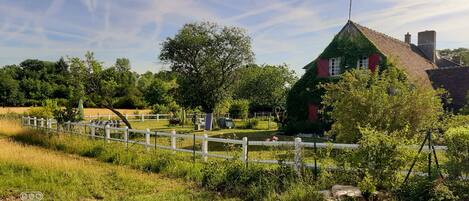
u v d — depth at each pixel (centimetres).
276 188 959
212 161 1252
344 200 828
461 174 832
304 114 2836
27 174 1117
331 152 1153
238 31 3641
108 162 1420
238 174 1053
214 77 3644
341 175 973
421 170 920
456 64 3878
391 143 825
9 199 891
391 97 1338
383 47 2850
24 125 2753
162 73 3766
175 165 1249
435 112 1364
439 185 787
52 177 1073
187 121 3928
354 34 2752
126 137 1698
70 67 2486
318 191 889
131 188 1027
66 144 1728
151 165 1298
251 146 1928
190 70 3634
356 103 1341
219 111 3950
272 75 5797
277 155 1149
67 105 2428
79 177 1111
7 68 8162
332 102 1562
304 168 1038
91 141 1738
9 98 6900
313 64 2861
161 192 996
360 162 844
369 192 804
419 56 3531
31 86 7188
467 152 830
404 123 1283
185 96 3612
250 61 3747
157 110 4781
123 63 9231
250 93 5753
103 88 2541
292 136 2591
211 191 1009
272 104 5862
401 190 828
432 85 2903
